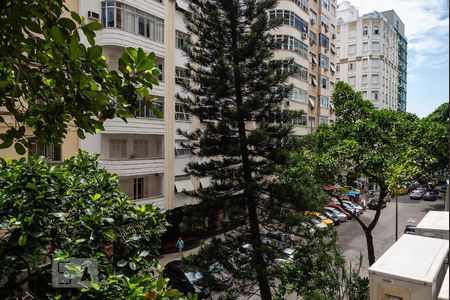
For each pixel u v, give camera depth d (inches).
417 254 132.2
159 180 713.6
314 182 515.8
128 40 617.6
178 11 732.0
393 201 1407.5
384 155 525.7
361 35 2010.3
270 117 448.5
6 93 128.7
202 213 414.0
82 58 106.2
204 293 461.4
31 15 101.5
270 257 394.6
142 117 648.4
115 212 193.8
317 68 1232.8
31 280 169.8
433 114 831.1
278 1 444.5
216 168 437.4
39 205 167.3
